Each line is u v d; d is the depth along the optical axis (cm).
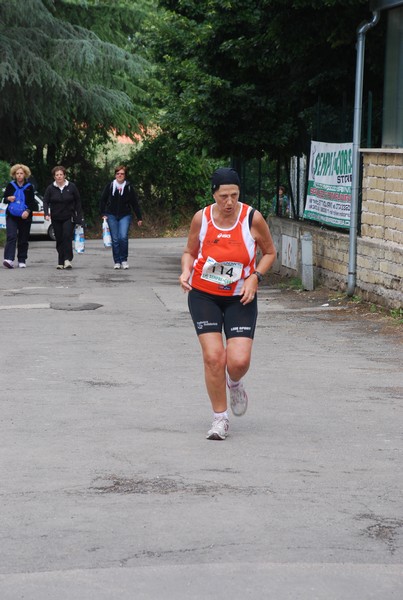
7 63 4244
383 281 1730
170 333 1531
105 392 1089
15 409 1001
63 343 1431
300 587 529
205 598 513
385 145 1764
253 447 846
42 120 4719
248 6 2303
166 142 5469
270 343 1425
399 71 1706
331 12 2016
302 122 2392
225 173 845
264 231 865
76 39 4522
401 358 1306
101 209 2611
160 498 696
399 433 903
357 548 595
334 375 1190
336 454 824
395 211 1697
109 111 4828
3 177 3884
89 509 670
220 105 2388
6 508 673
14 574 549
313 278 2109
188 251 888
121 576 545
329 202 2041
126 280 2327
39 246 3731
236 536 614
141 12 5166
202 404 1028
